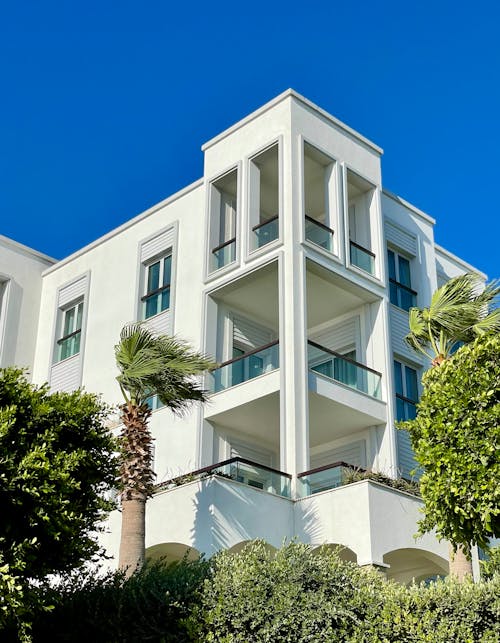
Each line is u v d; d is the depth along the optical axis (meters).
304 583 10.95
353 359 22.41
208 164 23.34
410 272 24.59
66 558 11.15
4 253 26.88
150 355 15.85
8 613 9.74
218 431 21.09
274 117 21.97
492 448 11.70
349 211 23.75
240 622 10.54
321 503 17.55
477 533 12.05
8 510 10.40
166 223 24.30
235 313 22.61
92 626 11.12
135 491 15.27
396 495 17.58
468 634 10.63
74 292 26.34
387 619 10.78
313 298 22.19
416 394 23.00
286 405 18.92
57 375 25.52
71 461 10.94
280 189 21.08
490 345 12.55
